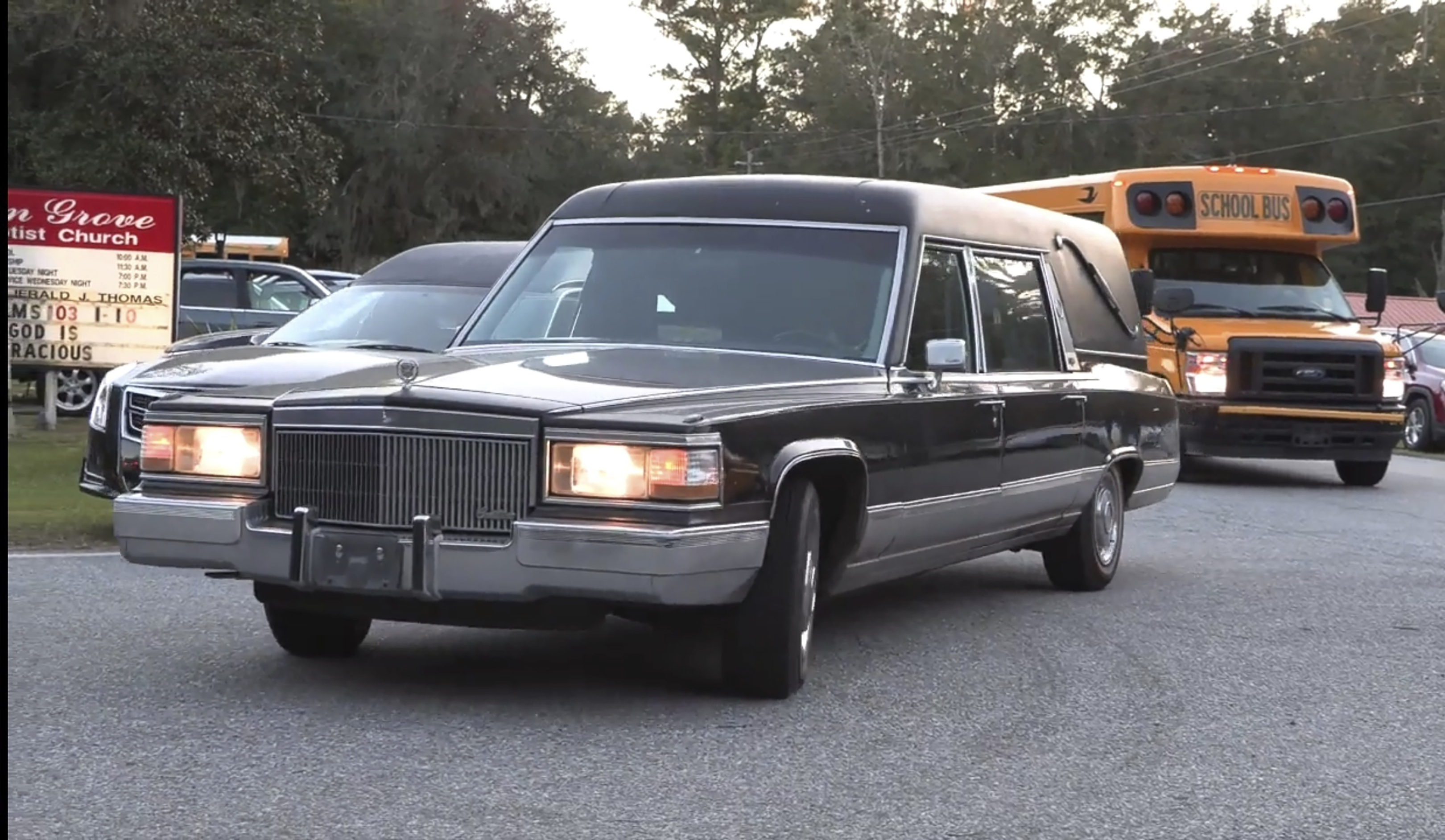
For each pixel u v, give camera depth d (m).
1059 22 69.94
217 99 23.95
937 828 4.74
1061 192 16.95
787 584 5.92
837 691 6.38
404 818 4.65
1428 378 22.55
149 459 5.96
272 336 10.25
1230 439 15.75
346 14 55.09
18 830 4.46
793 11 71.62
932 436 6.82
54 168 23.22
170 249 14.77
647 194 7.47
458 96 56.75
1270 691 6.69
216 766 5.10
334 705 5.89
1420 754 5.77
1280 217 16.34
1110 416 8.84
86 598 7.90
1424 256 67.75
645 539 5.30
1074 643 7.57
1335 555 10.85
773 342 6.77
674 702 6.07
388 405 5.55
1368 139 67.19
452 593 5.46
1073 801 5.05
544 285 7.27
